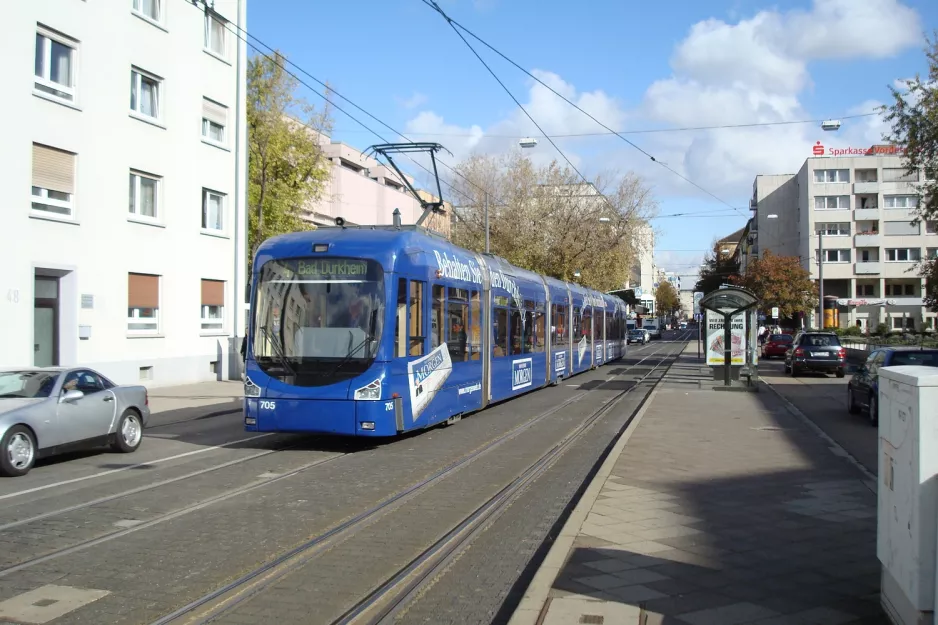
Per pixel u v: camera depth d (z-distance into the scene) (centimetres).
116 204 2197
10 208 1853
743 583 572
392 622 519
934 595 409
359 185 5222
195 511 830
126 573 618
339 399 1169
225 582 596
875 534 710
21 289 1878
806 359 3081
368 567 638
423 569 633
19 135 1880
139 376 2288
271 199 3312
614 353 3888
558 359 2480
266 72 3259
